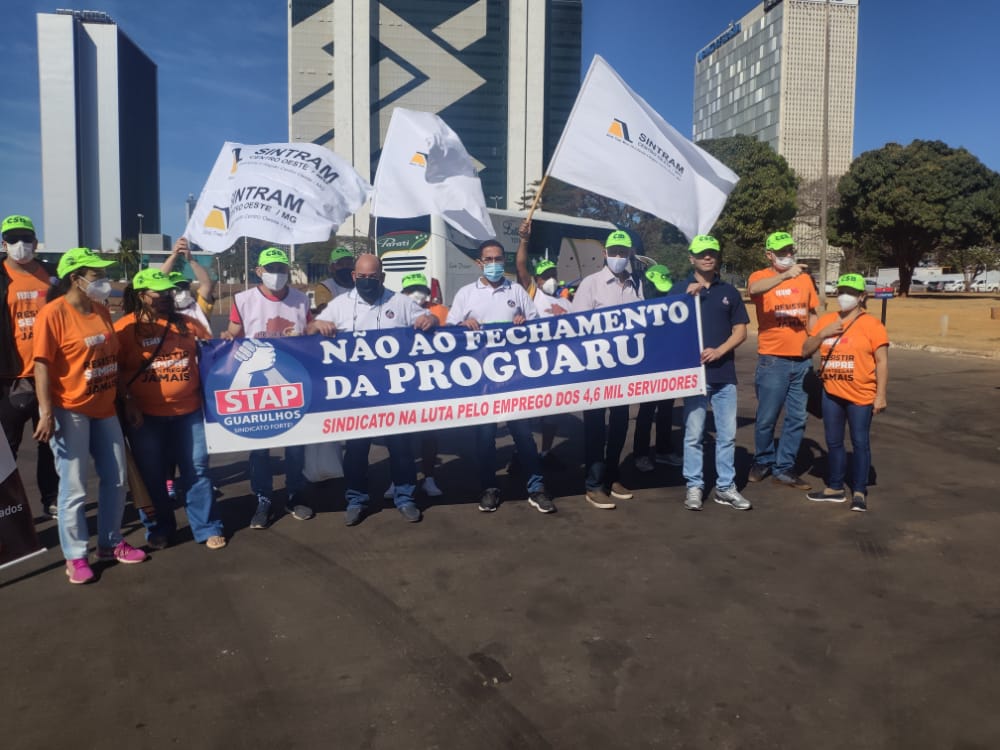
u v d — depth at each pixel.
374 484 6.55
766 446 6.53
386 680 3.29
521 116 116.69
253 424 5.16
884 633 3.71
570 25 123.50
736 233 49.69
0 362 5.15
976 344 19.12
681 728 2.93
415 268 12.60
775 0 174.75
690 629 3.76
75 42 188.12
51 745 2.84
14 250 5.20
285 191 5.77
